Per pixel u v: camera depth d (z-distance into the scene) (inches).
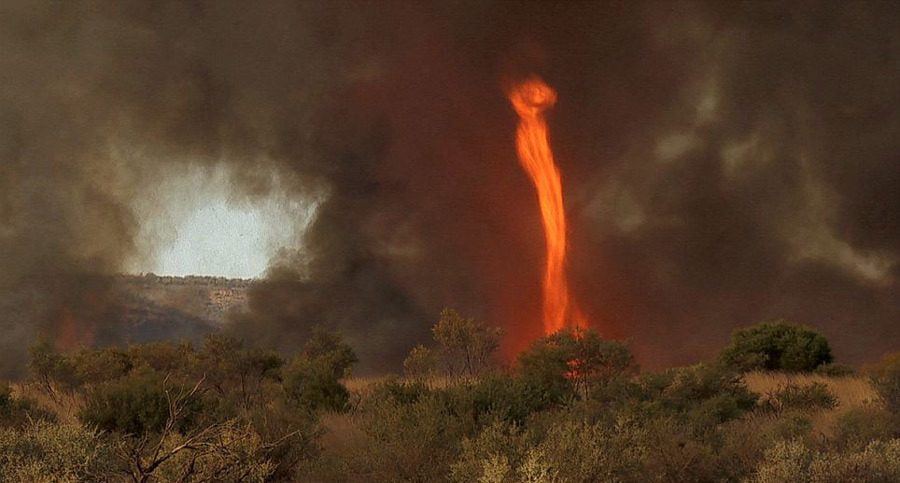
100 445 244.4
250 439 283.6
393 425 334.3
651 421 346.9
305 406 464.1
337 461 305.0
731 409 415.2
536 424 353.7
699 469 283.3
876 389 426.9
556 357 528.4
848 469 243.1
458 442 318.7
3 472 234.2
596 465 260.5
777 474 250.1
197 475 250.8
